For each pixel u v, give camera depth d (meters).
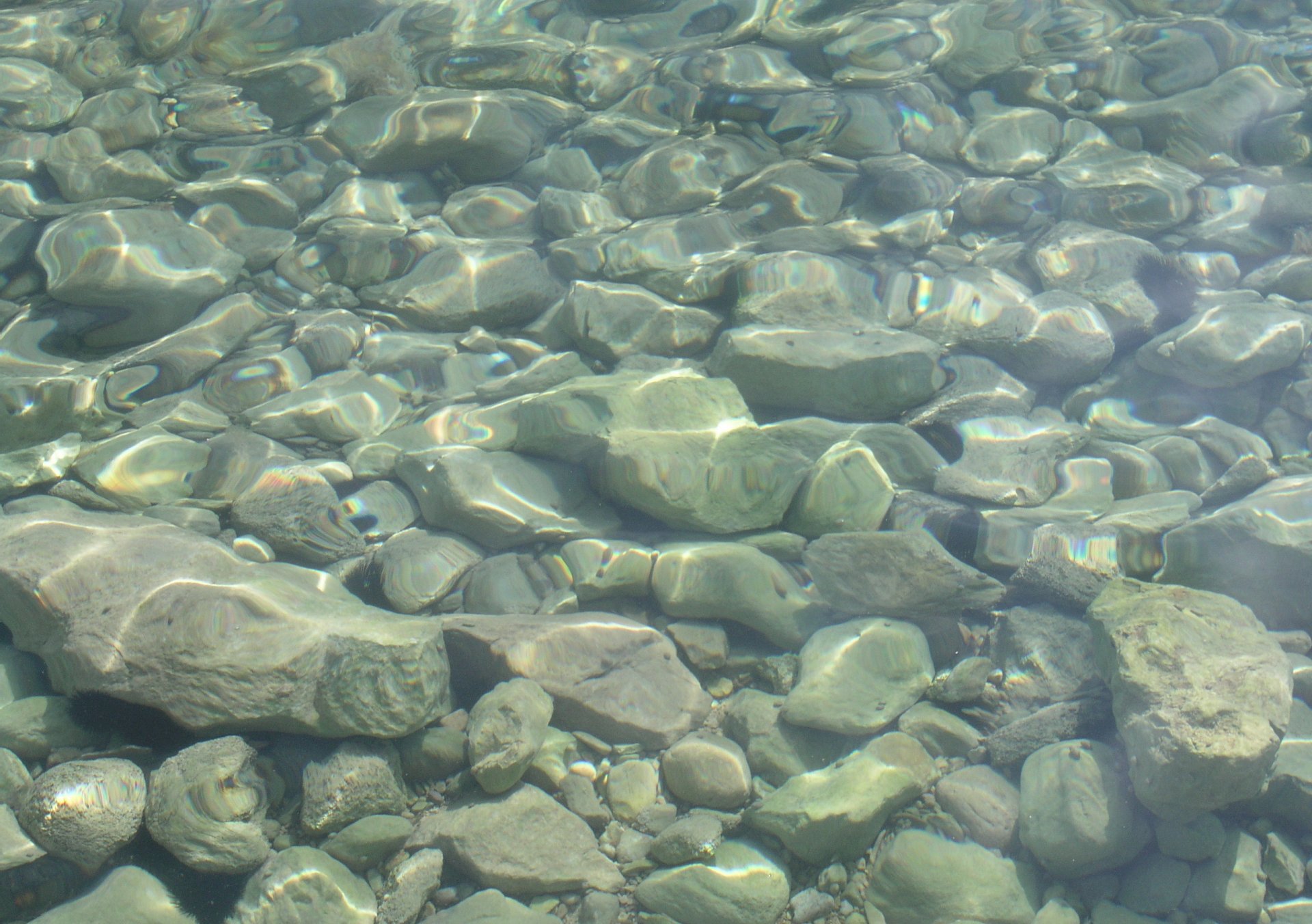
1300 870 1.80
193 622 1.91
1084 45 3.12
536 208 2.74
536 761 1.90
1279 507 2.04
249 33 3.26
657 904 1.82
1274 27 3.12
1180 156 2.78
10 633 2.00
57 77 3.12
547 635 1.98
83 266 2.56
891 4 3.40
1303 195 2.56
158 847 1.83
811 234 2.62
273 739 1.91
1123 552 2.09
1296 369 2.33
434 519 2.19
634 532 2.16
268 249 2.65
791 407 2.35
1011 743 1.90
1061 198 2.70
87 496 2.19
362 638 1.90
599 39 3.25
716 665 2.03
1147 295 2.47
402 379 2.42
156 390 2.38
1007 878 1.81
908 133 2.86
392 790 1.89
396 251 2.62
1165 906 1.79
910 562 2.02
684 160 2.78
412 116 2.85
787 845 1.85
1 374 2.36
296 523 2.16
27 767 1.89
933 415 2.31
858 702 1.94
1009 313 2.41
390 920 1.80
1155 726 1.80
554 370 2.42
